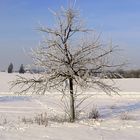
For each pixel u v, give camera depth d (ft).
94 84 56.49
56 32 54.90
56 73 55.31
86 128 45.47
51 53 55.57
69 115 56.49
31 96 119.03
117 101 104.99
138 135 41.19
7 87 164.66
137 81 222.89
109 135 40.40
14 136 37.14
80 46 55.62
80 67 55.72
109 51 56.44
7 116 64.18
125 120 58.18
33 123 50.16
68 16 54.85
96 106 87.35
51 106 87.66
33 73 57.21
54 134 39.60
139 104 95.81
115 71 57.88
